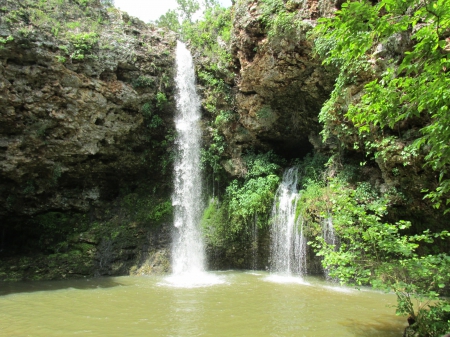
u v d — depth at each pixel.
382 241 5.34
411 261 5.17
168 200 14.42
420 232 9.62
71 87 11.63
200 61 14.50
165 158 14.52
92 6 13.28
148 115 13.59
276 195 12.97
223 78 13.99
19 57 10.80
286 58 11.20
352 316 6.74
